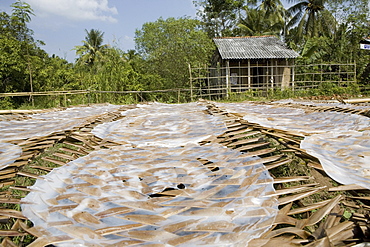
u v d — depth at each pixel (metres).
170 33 15.29
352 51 15.21
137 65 15.51
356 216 1.22
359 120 2.62
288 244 0.99
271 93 12.86
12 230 1.12
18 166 1.71
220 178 1.47
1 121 3.36
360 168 1.45
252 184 1.36
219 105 4.66
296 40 18.42
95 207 1.26
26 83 11.47
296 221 1.13
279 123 2.60
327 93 12.17
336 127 2.42
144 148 2.05
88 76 13.77
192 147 2.02
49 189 1.43
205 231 1.06
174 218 1.16
